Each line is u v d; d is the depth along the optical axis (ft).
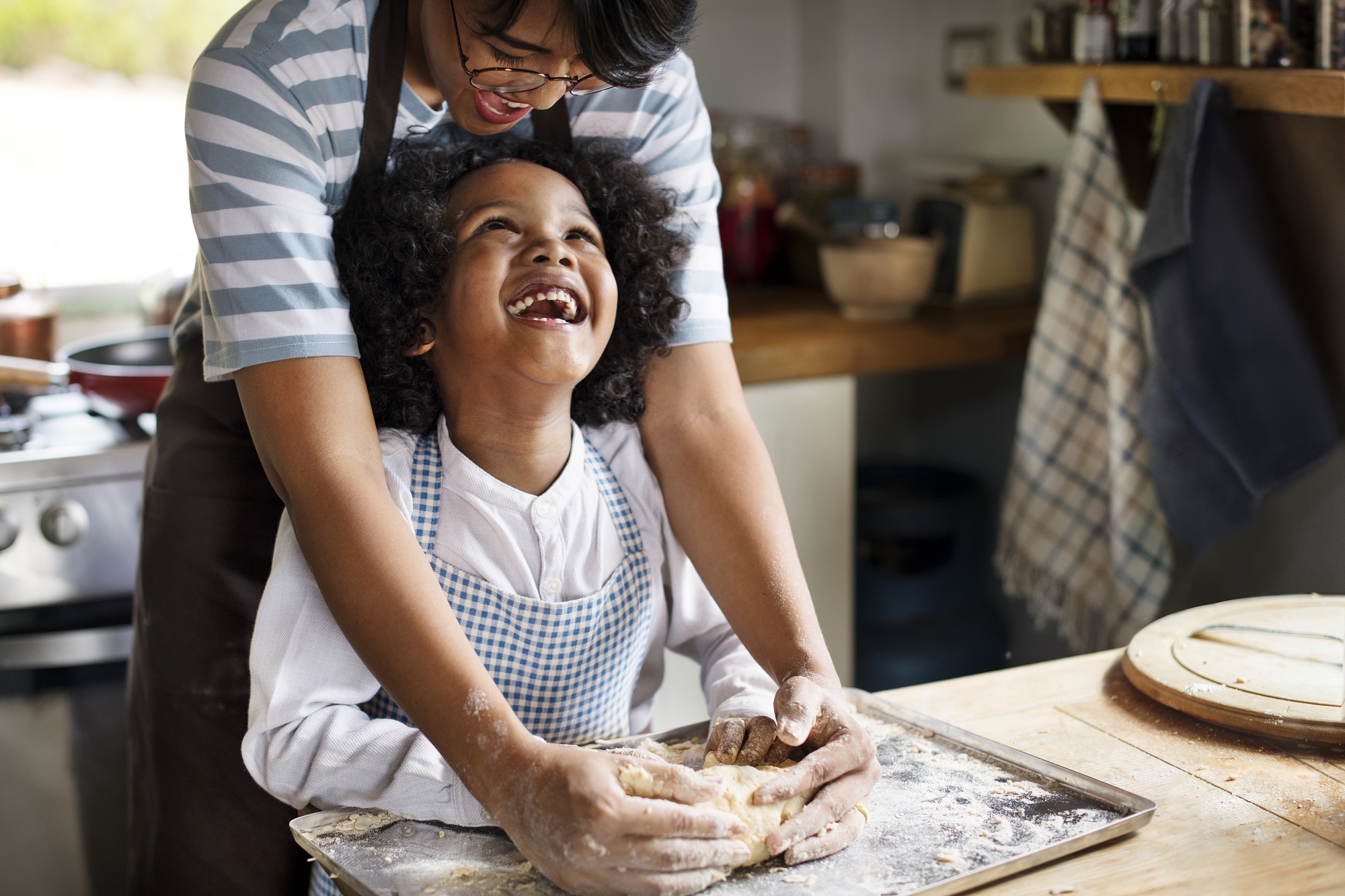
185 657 3.78
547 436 3.34
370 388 3.34
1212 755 3.12
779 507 3.46
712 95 8.27
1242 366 5.07
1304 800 2.89
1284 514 5.43
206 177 2.96
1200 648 3.64
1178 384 5.12
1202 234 4.99
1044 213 7.27
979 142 7.70
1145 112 5.62
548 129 3.62
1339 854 2.65
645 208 3.59
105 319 7.13
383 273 3.24
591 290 3.24
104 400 5.44
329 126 3.17
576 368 3.13
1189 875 2.56
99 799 5.45
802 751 2.95
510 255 3.18
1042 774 2.97
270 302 2.95
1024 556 6.06
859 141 8.09
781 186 8.14
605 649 3.45
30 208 7.00
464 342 3.18
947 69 7.86
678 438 3.61
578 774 2.47
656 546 3.64
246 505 3.72
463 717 2.63
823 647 3.15
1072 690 3.53
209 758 3.83
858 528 6.89
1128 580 5.61
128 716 4.22
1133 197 5.73
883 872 2.54
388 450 3.32
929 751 3.11
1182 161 4.89
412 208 3.20
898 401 8.32
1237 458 5.10
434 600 2.80
